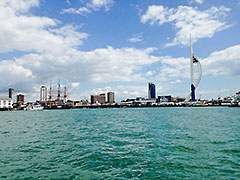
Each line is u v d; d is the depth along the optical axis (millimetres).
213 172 12406
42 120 70938
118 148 19969
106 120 64562
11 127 45219
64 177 12094
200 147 19359
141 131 33031
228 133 28500
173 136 26547
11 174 12688
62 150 19375
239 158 15297
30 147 21031
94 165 14398
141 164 14438
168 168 13375
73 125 47688
